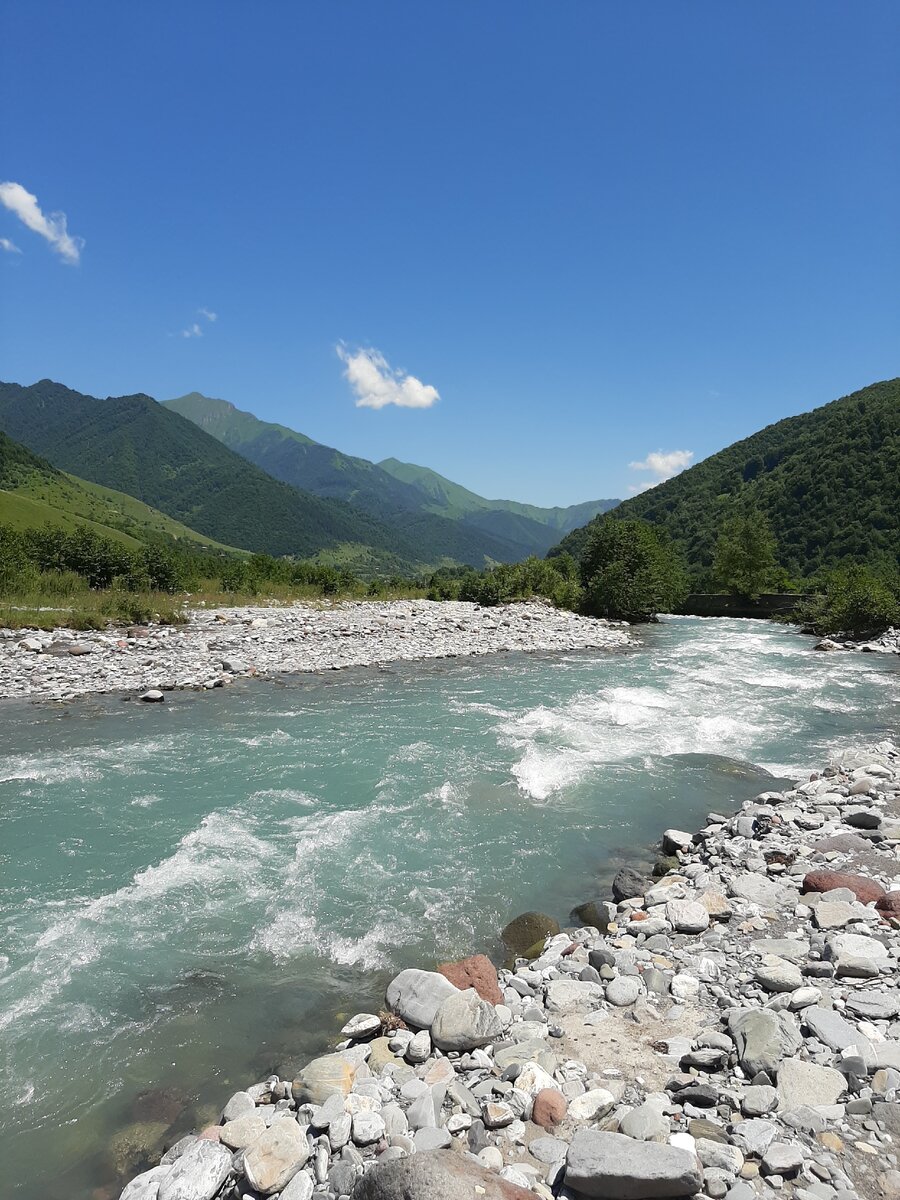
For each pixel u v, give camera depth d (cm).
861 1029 491
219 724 1473
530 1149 399
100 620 2627
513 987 592
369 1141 405
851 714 1694
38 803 1007
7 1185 409
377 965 643
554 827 974
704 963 602
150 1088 487
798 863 807
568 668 2341
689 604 5600
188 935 682
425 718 1549
